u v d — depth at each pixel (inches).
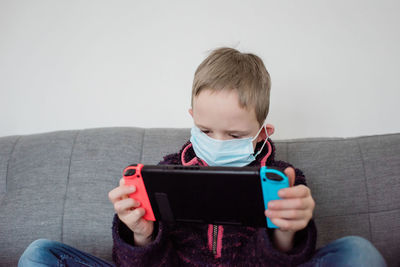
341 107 52.1
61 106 55.7
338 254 26.6
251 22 52.3
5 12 55.6
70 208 44.1
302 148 44.0
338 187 42.2
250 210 25.9
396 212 41.6
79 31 55.0
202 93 30.8
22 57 55.9
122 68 54.7
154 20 53.9
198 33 53.3
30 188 45.3
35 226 43.4
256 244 29.7
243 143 32.0
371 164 42.9
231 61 33.4
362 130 52.3
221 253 32.6
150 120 54.8
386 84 51.7
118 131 47.7
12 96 56.2
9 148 48.5
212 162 33.3
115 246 29.9
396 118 52.1
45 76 55.7
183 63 53.8
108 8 54.4
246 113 30.4
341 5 51.1
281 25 51.8
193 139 35.1
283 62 52.1
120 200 27.9
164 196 26.8
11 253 42.5
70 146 47.1
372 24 51.1
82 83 55.4
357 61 51.6
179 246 34.1
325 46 51.6
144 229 28.9
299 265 27.0
